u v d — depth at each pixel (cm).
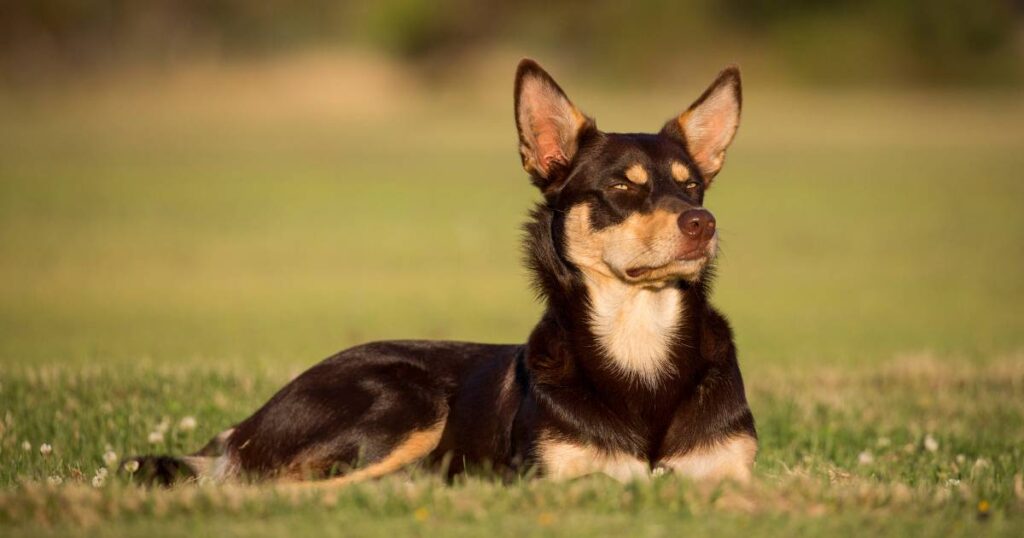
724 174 4034
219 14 8825
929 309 1923
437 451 772
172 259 2467
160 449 881
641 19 8131
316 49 8944
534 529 557
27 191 3497
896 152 4688
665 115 5503
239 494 622
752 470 704
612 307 714
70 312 1862
